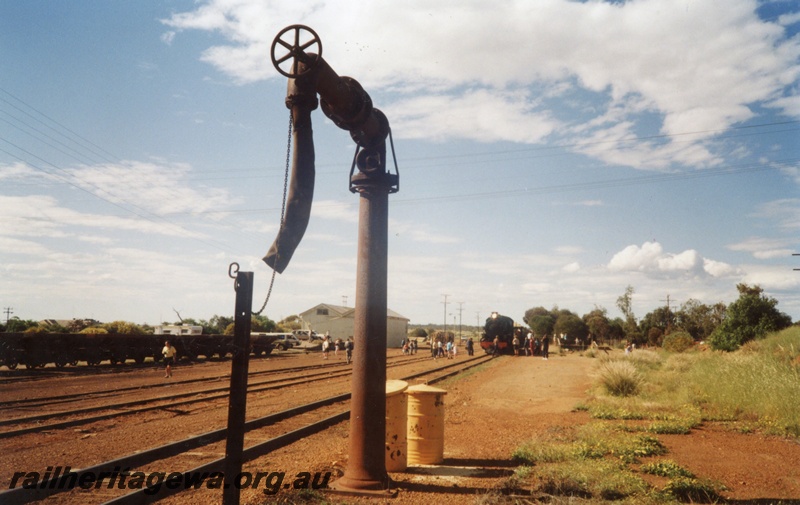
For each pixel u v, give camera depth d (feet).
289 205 18.61
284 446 32.73
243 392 14.84
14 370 80.18
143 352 103.76
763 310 109.29
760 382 46.73
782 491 23.18
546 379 82.99
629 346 139.44
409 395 28.45
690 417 41.45
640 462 28.12
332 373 93.81
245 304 15.10
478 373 95.66
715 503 21.11
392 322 265.54
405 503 20.99
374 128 23.18
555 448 29.91
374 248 23.17
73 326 146.72
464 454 30.48
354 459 22.75
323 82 19.84
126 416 43.16
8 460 28.04
